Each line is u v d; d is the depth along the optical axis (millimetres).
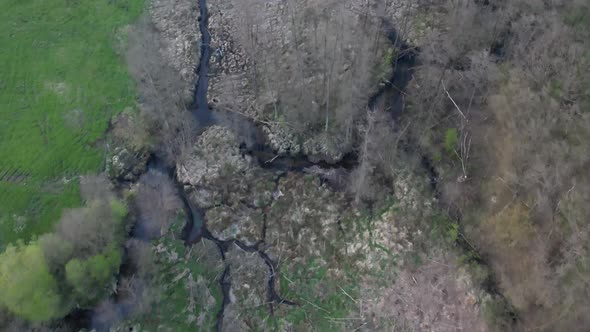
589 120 53906
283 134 64750
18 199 59906
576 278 47938
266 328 52875
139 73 68438
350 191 60062
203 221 59812
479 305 52031
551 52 58469
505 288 51812
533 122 55500
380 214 58188
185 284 55531
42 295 48156
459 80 62562
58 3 75562
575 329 46281
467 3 65500
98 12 75062
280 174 62281
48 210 59219
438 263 55031
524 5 61000
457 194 58156
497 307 51281
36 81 68750
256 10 74500
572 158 52812
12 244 54625
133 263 55750
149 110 65625
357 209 58688
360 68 64812
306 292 54688
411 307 52750
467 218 56969
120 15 74875
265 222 59031
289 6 74125
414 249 55906
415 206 58312
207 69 70875
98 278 51812
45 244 50312
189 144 63938
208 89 69125
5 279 47969
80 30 73375
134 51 69938
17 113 66125
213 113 67250
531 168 53875
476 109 61000
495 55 64062
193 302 54500
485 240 54906
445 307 52562
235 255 57375
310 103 65062
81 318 52594
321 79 66188
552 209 51531
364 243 56625
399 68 68750
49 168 62156
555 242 50531
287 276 55719
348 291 54312
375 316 52625
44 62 70438
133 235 58281
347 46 67438
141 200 60500
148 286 54969
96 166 62594
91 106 66688
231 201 60531
